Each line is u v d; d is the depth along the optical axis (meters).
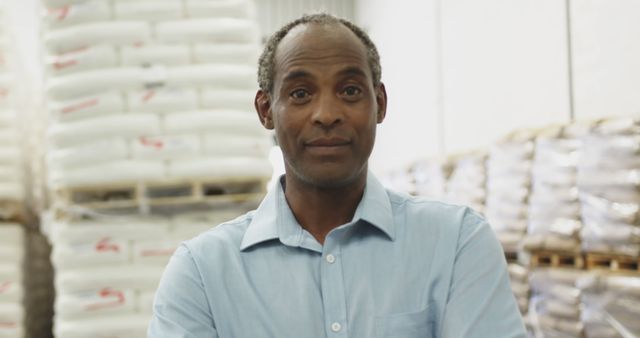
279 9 9.69
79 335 3.96
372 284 1.67
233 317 1.66
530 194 3.53
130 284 4.02
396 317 1.62
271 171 4.18
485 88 5.50
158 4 4.00
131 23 3.98
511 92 5.04
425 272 1.67
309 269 1.69
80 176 3.96
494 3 5.28
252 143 4.08
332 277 1.67
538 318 3.40
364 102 1.64
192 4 4.04
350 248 1.71
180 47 4.01
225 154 4.03
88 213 4.04
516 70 4.95
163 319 1.65
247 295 1.67
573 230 3.21
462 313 1.60
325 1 9.91
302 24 1.69
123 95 3.98
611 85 3.80
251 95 4.09
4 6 4.66
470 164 4.28
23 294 4.58
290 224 1.73
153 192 4.12
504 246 3.62
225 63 4.07
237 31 4.08
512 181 3.66
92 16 3.98
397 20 8.03
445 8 6.36
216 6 4.07
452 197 4.49
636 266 3.03
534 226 3.43
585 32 4.05
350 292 1.66
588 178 3.13
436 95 6.67
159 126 3.97
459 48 6.04
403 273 1.67
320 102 1.61
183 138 3.96
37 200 5.57
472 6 5.71
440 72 6.54
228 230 1.78
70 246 4.05
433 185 4.80
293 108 1.64
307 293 1.66
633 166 2.93
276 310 1.65
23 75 5.21
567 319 3.20
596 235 3.08
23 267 4.61
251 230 1.74
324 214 1.74
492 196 3.86
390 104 8.48
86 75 3.97
